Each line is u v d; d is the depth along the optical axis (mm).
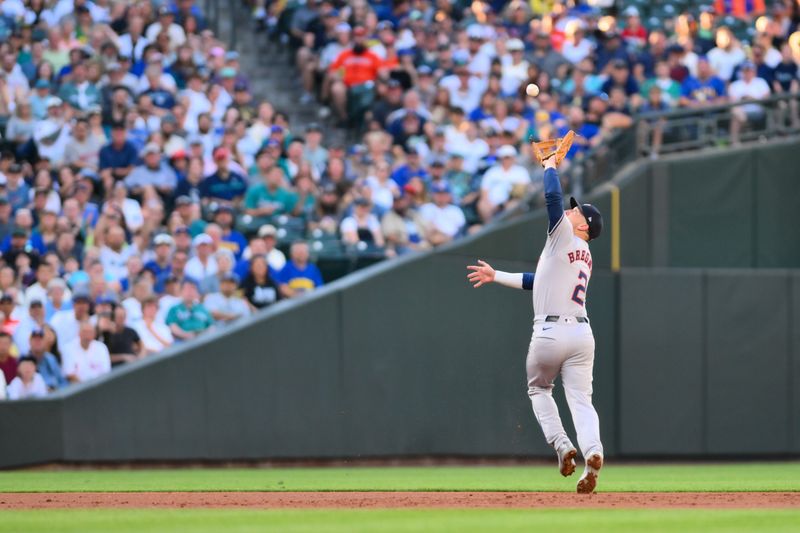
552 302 25609
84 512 23125
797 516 21375
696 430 51031
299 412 44531
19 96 52656
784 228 55594
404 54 60188
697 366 51188
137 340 43625
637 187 53125
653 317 50906
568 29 67062
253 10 68438
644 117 54719
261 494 28766
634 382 50531
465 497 27000
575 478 36844
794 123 57688
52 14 56625
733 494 28219
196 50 56844
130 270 45188
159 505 25250
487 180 53062
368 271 45938
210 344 43250
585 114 57219
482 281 26953
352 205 49469
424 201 51594
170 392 42594
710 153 54750
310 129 53281
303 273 46875
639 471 43656
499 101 57094
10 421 39562
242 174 50406
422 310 46531
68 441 40844
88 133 49469
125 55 55625
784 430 51938
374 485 32438
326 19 62438
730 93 62969
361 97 59250
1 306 41594
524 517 21062
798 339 52250
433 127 55531
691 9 72750
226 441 43406
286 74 65125
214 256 45500
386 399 45812
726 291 51656
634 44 67188
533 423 48219
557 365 25766
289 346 44438
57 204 47156
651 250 53438
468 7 68500
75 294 42656
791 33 68000
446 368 46906
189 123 53156
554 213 25484
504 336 48125
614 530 18625
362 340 45531
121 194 46250
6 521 20953
